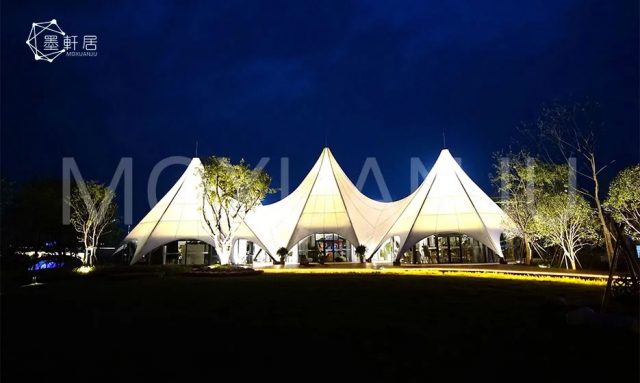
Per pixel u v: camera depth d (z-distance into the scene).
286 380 5.36
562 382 5.18
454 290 13.90
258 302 11.55
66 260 37.97
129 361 6.21
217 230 25.19
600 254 26.45
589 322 7.66
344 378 5.40
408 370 5.66
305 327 8.23
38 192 36.53
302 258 33.97
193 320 9.20
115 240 44.12
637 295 8.44
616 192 19.55
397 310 9.99
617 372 5.46
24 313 10.54
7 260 34.47
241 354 6.51
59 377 5.54
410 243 28.75
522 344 6.81
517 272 20.64
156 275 21.25
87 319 9.54
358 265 29.81
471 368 5.71
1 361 6.25
